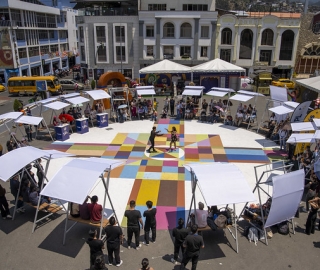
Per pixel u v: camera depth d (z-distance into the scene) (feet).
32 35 155.63
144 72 103.04
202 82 117.70
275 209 29.01
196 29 132.87
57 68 191.11
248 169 47.14
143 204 37.32
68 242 30.09
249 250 29.09
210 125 71.46
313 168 39.11
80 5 147.02
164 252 28.78
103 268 22.49
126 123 73.41
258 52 135.64
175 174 45.47
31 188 33.53
